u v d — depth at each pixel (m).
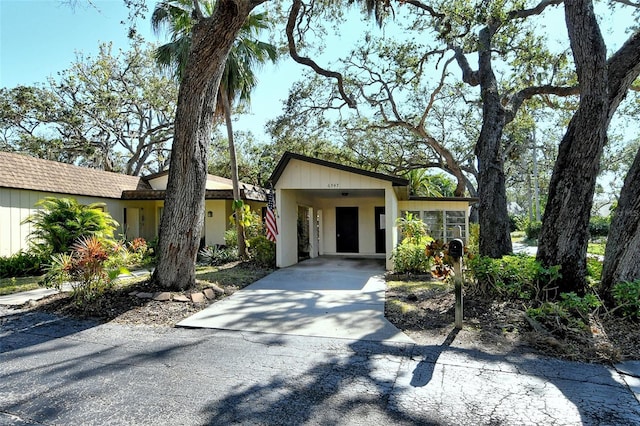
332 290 7.45
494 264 6.05
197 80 6.38
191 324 5.12
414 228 10.73
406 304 6.07
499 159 7.82
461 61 10.06
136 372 3.56
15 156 10.98
